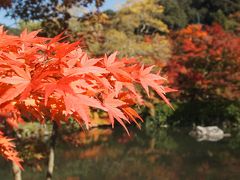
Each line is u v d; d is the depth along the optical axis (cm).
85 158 1348
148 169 1233
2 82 142
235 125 2530
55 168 1184
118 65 175
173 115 2612
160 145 1695
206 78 2498
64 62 145
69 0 633
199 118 2605
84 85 145
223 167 1247
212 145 1688
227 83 2466
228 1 4622
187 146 1669
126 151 1530
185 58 2512
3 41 162
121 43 2169
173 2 4688
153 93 2409
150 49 2434
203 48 2473
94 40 734
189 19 4888
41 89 137
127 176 1141
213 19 4453
